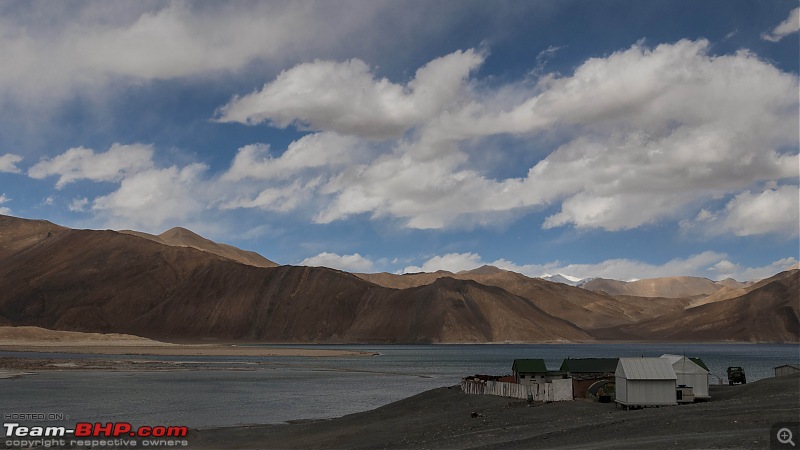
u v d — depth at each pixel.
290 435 51.75
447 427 49.47
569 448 35.34
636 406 52.16
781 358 197.12
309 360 177.88
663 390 52.38
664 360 53.56
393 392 87.50
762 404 46.22
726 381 93.44
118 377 104.56
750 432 35.12
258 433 52.50
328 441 48.56
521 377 68.94
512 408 56.16
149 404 70.31
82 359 154.50
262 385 96.12
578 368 68.62
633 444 34.34
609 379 60.72
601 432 40.34
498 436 43.16
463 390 71.50
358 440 48.06
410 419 55.56
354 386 96.38
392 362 168.62
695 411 45.03
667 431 38.41
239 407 69.94
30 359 143.88
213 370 127.50
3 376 100.94
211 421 59.75
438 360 181.75
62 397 74.69
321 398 79.62
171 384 94.44
